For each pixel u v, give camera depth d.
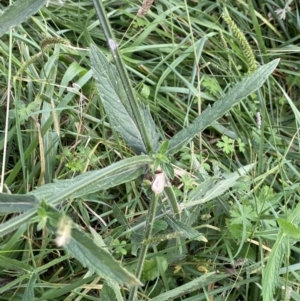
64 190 0.23
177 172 0.43
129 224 0.39
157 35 0.55
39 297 0.37
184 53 0.51
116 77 0.31
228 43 0.55
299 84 0.54
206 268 0.41
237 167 0.48
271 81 0.54
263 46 0.54
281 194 0.43
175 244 0.40
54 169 0.43
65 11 0.52
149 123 0.31
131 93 0.26
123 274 0.19
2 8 0.50
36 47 0.46
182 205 0.36
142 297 0.40
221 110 0.29
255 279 0.40
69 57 0.49
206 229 0.43
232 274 0.40
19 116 0.41
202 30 0.56
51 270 0.41
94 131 0.46
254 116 0.51
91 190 0.27
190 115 0.50
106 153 0.44
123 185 0.44
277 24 0.58
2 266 0.36
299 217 0.37
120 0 0.54
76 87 0.44
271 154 0.49
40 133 0.40
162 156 0.28
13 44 0.48
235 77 0.51
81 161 0.42
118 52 0.24
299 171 0.49
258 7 0.59
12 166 0.44
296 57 0.56
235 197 0.42
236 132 0.50
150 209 0.30
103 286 0.34
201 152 0.46
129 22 0.54
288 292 0.36
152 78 0.51
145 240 0.30
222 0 0.56
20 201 0.22
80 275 0.40
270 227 0.41
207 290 0.41
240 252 0.42
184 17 0.54
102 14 0.23
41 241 0.40
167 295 0.34
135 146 0.31
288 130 0.52
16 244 0.39
